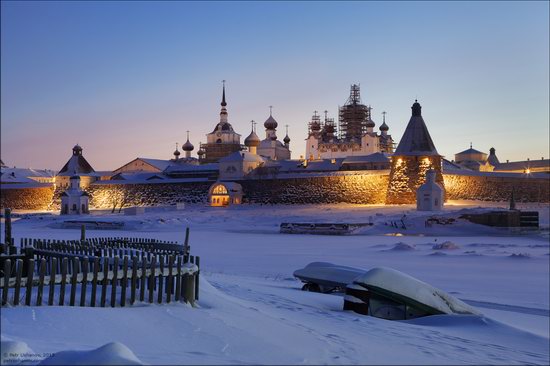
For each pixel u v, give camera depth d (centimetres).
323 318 1340
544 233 6588
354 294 1577
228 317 1105
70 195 11300
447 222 6912
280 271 3055
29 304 1031
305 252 4222
